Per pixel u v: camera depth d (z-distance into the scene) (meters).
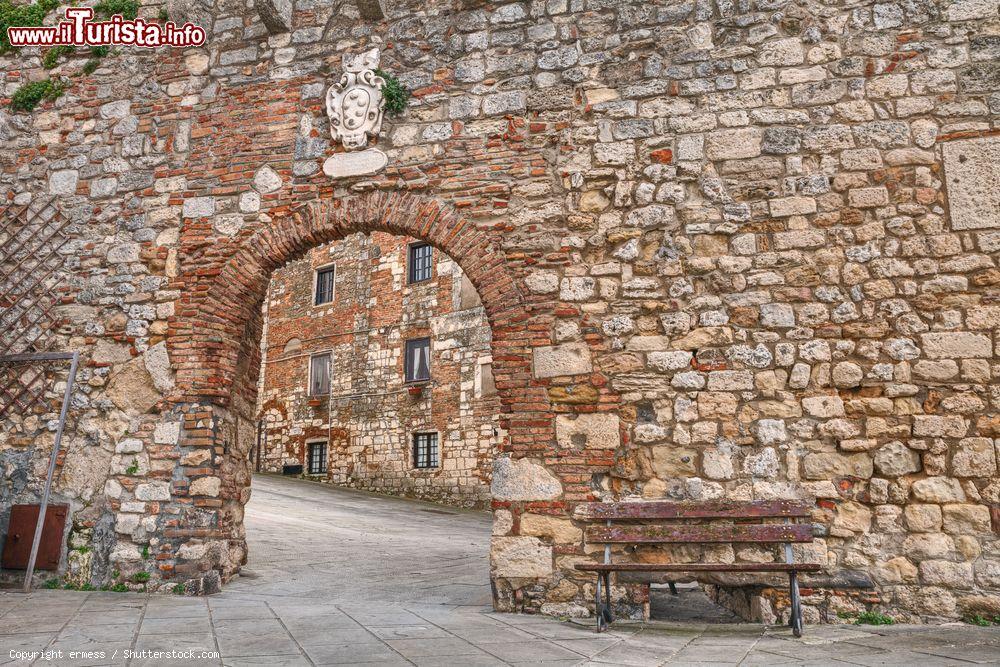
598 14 6.37
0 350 6.81
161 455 6.33
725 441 5.48
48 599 5.57
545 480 5.64
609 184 6.06
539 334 5.90
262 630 4.46
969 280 5.36
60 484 6.46
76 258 6.98
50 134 7.32
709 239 5.80
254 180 6.76
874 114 5.74
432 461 17.91
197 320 6.54
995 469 5.07
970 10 5.74
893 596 5.04
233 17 7.21
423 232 6.28
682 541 5.09
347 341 20.31
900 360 5.35
